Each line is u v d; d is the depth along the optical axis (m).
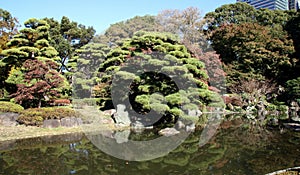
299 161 6.16
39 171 5.53
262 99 19.31
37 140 8.50
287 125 12.33
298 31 23.27
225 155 6.81
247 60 20.05
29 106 11.73
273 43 20.94
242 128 11.46
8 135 8.82
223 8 25.59
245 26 21.30
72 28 23.61
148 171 5.55
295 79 19.47
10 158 6.52
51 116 10.29
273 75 21.66
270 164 5.93
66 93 14.00
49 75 11.25
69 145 7.93
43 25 13.88
